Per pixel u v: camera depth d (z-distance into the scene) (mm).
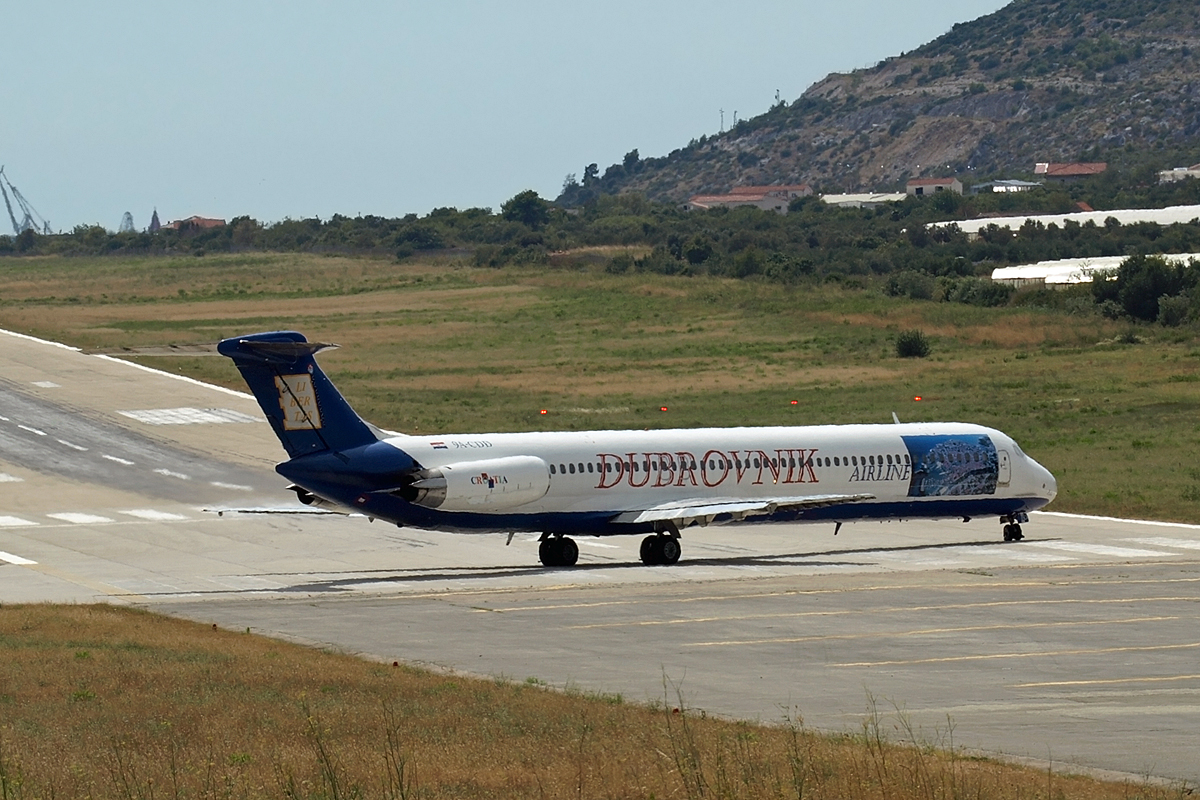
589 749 71000
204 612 126312
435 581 148875
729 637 114812
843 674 100125
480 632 116438
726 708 88250
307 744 72250
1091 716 86000
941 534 196375
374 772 65812
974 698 92000
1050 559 170000
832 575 153625
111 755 68688
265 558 168375
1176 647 111688
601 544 184500
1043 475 191000
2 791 60875
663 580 149625
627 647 110062
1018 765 71562
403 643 111000
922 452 183625
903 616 125625
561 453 161000
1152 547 181125
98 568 159125
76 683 88750
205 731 75188
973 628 119875
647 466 165125
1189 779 69250
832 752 70812
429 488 150875
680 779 64375
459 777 65062
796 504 163000
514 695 88125
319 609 128375
